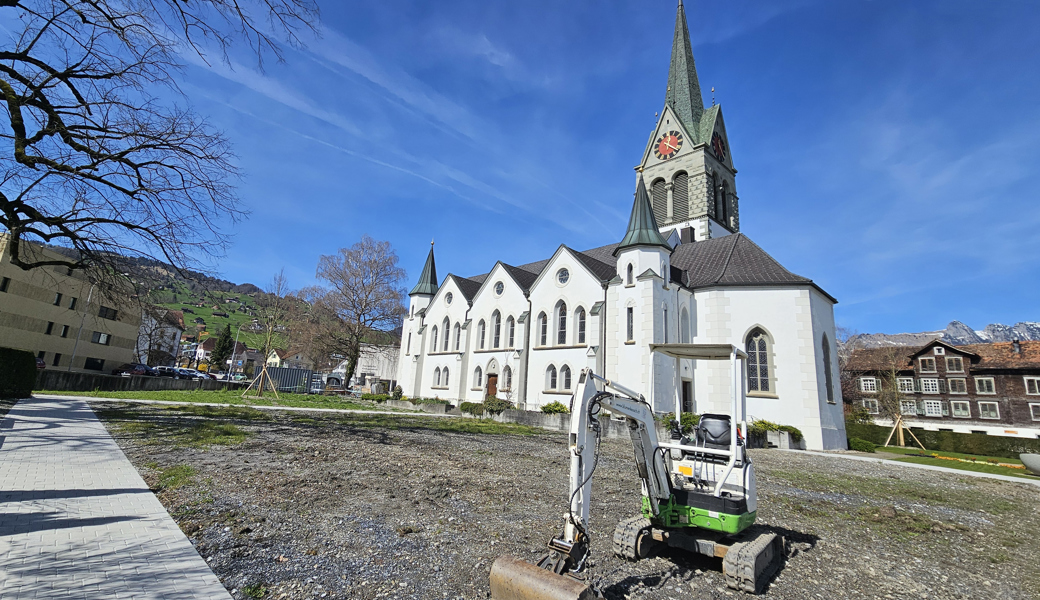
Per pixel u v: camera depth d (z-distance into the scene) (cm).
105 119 1683
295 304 5803
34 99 1579
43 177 1603
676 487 741
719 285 3094
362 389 6738
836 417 2853
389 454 1440
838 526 997
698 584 628
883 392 5816
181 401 2794
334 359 6128
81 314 5350
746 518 678
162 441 1372
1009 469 2231
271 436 1623
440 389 4475
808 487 1423
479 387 4081
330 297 5453
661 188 5281
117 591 484
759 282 2945
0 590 466
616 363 3103
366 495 945
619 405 623
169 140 1758
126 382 3428
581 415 544
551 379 3544
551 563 505
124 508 754
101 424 1606
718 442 752
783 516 1051
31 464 991
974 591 680
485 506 930
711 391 2923
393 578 573
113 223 1788
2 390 2119
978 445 3700
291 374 5144
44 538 609
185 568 554
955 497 1416
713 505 677
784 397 2739
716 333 3042
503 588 487
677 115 5197
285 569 578
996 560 834
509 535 761
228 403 2928
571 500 523
